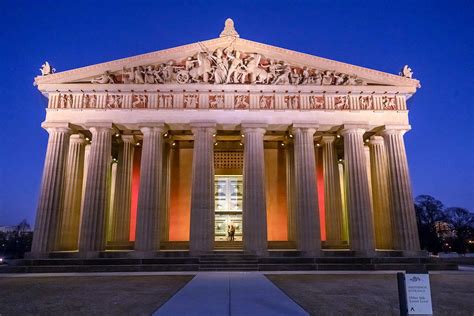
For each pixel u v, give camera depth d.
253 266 34.75
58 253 37.72
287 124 42.03
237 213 52.88
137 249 38.28
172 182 52.28
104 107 41.66
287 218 50.12
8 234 130.50
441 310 15.38
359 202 40.03
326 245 45.53
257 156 40.84
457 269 34.53
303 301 17.22
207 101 42.19
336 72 43.28
